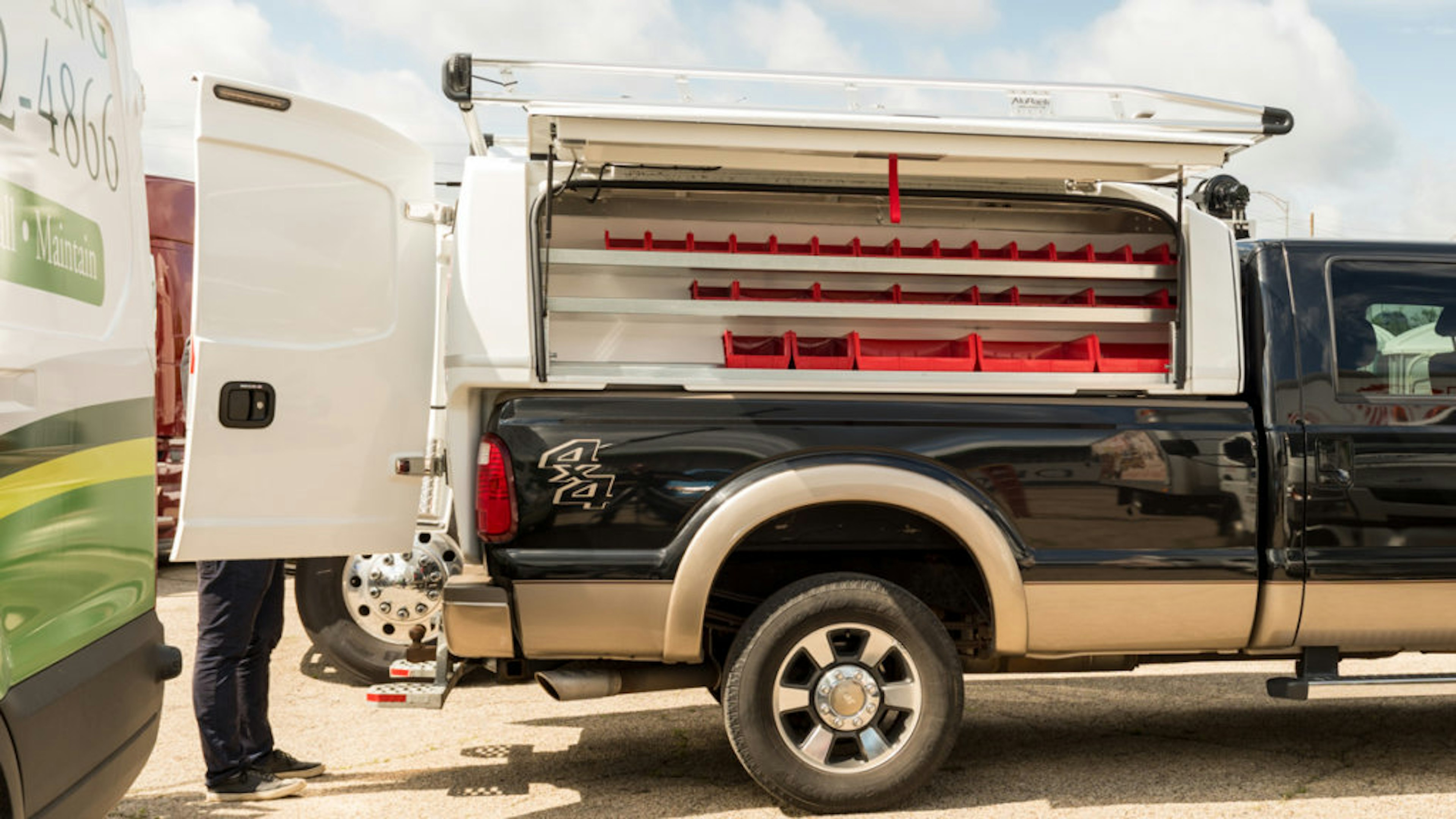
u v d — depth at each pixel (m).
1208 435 4.38
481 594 4.05
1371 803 4.26
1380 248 4.62
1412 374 4.54
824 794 4.09
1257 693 6.01
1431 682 4.42
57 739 2.70
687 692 6.04
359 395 4.35
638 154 4.10
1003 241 4.78
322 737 5.20
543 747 5.04
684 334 4.44
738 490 4.12
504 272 4.16
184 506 4.04
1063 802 4.25
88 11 3.19
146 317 3.47
